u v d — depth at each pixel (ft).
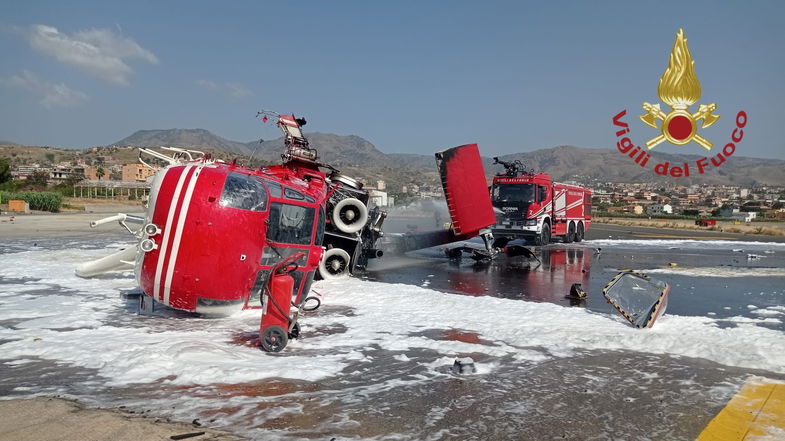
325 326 27.91
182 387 18.06
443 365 21.38
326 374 19.92
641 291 30.89
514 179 88.94
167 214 26.71
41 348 22.38
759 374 20.66
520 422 15.70
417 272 53.06
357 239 45.80
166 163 32.01
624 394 18.26
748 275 53.01
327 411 16.22
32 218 142.20
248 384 18.56
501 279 48.44
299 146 46.80
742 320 30.94
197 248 26.40
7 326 26.73
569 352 23.54
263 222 27.73
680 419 16.07
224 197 26.81
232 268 26.94
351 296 36.32
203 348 21.65
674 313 33.22
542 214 89.76
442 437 14.51
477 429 15.12
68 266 49.88
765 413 16.62
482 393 18.17
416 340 25.22
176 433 14.12
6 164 251.39
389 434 14.62
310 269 30.45
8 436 13.65
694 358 22.76
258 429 14.73
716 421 15.94
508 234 88.84
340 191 46.93
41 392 17.42
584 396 18.01
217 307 27.71
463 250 66.59
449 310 32.58
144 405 16.30
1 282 41.09
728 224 201.26
